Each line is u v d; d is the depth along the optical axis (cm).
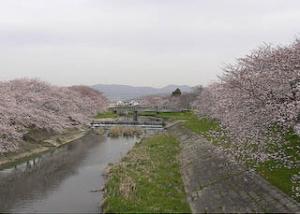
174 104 12025
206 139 3906
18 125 4191
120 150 4778
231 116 2039
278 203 1775
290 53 1944
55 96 6322
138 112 10856
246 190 2072
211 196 2208
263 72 1942
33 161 3966
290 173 2139
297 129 1845
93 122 7675
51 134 5362
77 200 2530
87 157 4244
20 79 6525
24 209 2345
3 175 3306
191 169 3002
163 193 2381
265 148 1934
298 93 1747
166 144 4638
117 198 2286
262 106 1861
